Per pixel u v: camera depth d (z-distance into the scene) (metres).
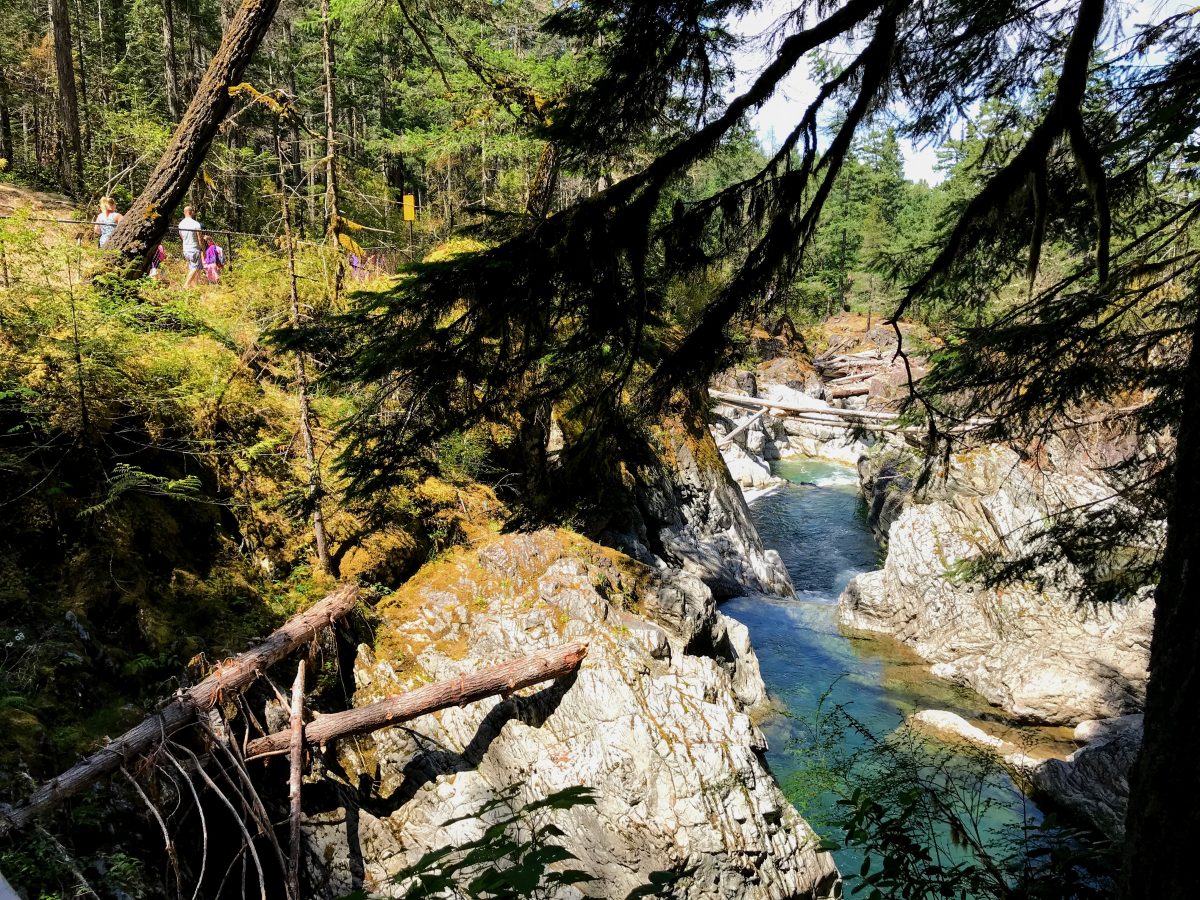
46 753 5.82
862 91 2.69
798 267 3.02
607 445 3.45
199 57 27.09
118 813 5.90
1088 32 2.27
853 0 2.50
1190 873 1.89
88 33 27.69
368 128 27.89
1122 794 8.11
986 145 4.57
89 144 22.88
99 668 6.93
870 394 25.42
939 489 14.92
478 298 2.61
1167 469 5.34
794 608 15.56
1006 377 4.91
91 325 8.12
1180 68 3.61
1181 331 4.52
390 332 2.69
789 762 9.74
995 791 7.98
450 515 10.68
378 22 11.13
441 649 9.24
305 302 10.38
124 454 8.38
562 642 8.98
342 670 8.98
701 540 15.97
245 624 8.44
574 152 3.22
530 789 8.00
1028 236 4.43
